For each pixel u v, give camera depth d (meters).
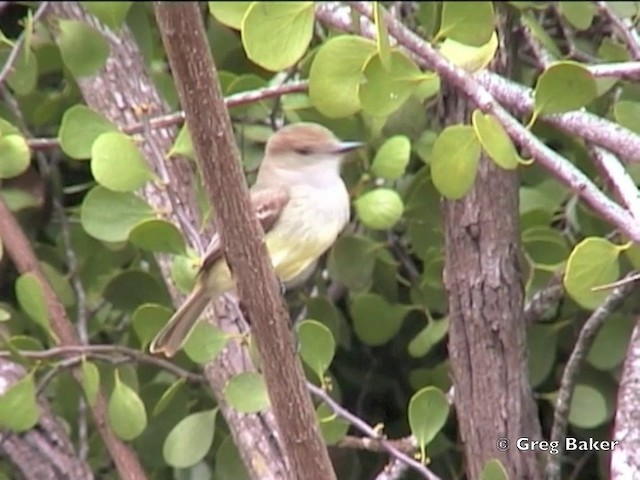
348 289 8.44
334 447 8.07
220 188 5.38
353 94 6.17
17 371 7.61
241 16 6.13
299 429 5.85
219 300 7.62
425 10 8.09
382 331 8.08
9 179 8.59
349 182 8.40
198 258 7.02
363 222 7.66
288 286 8.42
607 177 6.65
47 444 7.59
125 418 7.00
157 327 7.36
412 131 8.07
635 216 6.22
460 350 7.39
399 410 8.89
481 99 6.33
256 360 7.08
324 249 7.79
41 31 8.20
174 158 7.75
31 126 8.89
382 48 5.91
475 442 7.32
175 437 7.38
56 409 8.30
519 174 7.86
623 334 7.74
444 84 7.52
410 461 6.68
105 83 8.02
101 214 7.25
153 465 8.12
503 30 7.94
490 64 7.61
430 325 8.04
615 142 6.52
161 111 8.13
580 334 7.40
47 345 8.25
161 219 6.98
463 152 6.18
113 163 6.77
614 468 6.29
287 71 8.20
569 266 6.19
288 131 7.84
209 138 5.23
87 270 8.48
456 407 7.54
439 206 8.08
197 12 4.96
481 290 7.32
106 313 8.60
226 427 8.22
